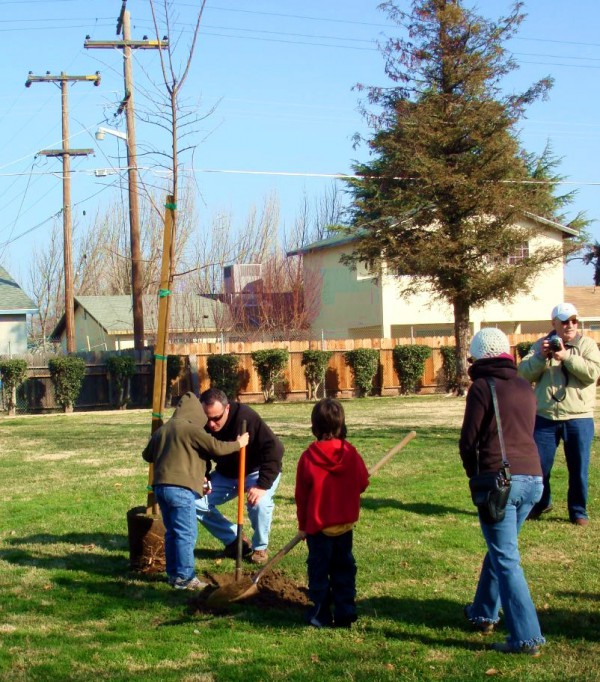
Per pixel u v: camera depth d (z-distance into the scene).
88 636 5.53
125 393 27.08
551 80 24.23
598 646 5.19
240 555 6.34
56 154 30.75
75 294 58.41
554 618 5.70
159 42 10.70
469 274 25.12
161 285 7.22
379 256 26.44
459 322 26.86
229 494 7.27
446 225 25.39
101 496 10.30
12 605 6.18
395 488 10.23
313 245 39.81
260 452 7.04
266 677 4.77
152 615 5.96
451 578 6.70
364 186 26.89
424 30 24.98
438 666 4.90
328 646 5.28
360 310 37.22
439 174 24.11
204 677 4.79
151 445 6.73
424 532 8.12
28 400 26.03
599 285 45.78
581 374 8.11
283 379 28.30
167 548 6.54
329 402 5.66
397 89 25.77
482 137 24.73
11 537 8.28
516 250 26.28
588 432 8.27
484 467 5.10
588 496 9.57
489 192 24.56
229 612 5.96
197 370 27.80
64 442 16.56
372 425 17.84
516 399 5.15
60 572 7.02
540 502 8.59
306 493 5.61
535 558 7.18
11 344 30.44
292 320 40.50
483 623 5.47
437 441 14.67
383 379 29.45
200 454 6.57
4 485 11.34
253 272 44.91
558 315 8.14
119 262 57.03
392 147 25.38
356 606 5.99
